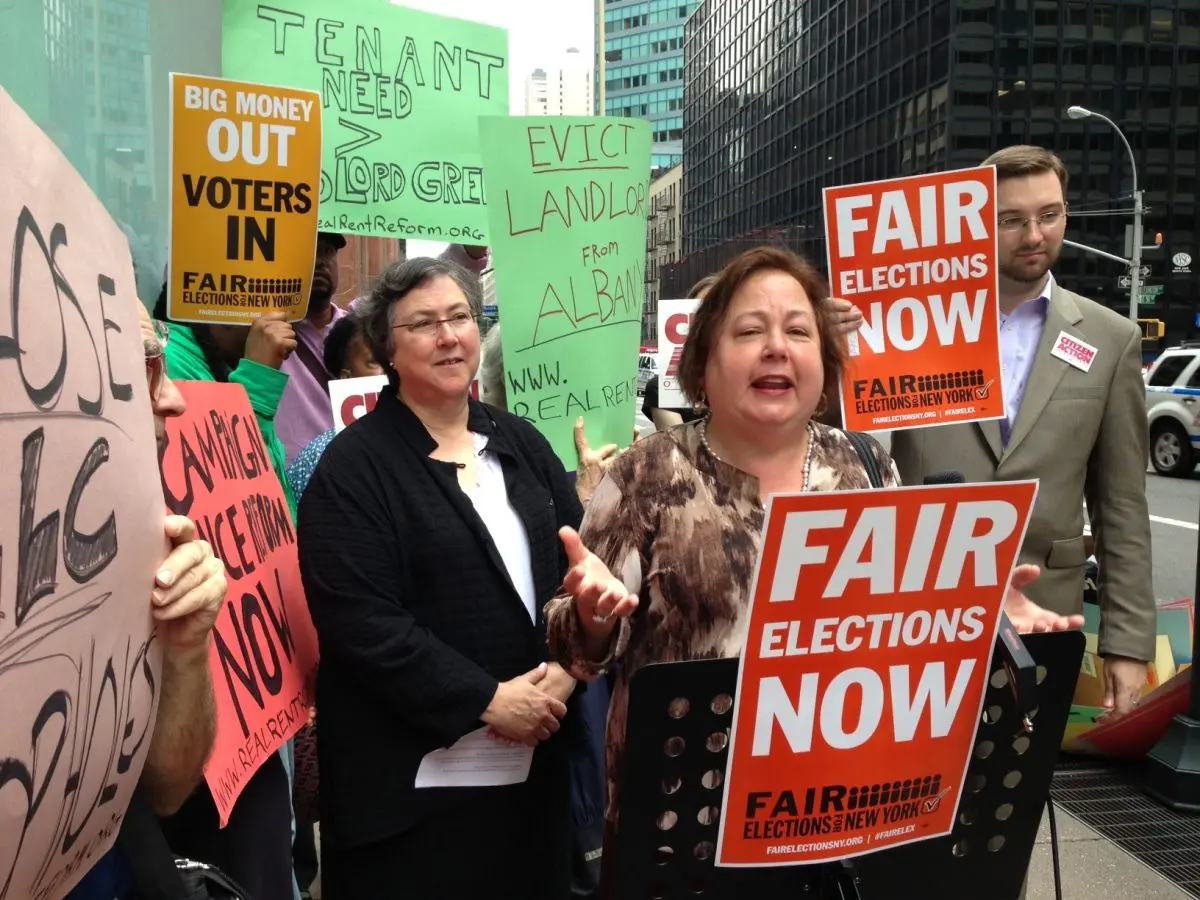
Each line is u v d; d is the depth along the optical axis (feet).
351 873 6.43
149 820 4.10
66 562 2.72
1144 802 11.21
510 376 10.08
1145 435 7.97
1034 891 9.23
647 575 5.29
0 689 2.37
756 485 5.31
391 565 6.29
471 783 6.40
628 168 10.32
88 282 2.89
